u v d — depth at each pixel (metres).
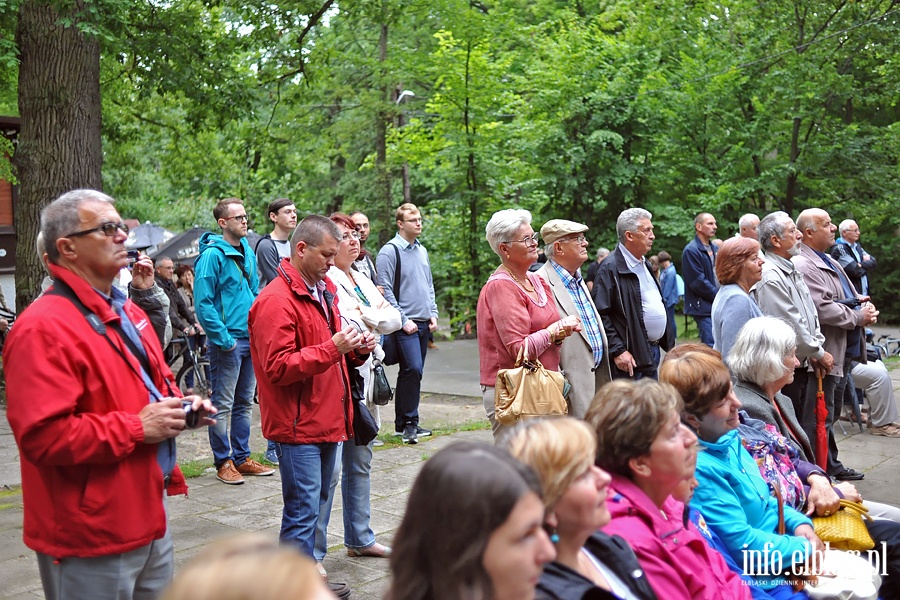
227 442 6.46
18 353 2.62
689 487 2.91
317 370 3.96
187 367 10.70
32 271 10.02
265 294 4.09
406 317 7.58
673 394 2.79
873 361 8.07
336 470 4.36
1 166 12.38
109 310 2.79
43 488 2.71
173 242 18.80
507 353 4.78
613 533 2.62
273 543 1.02
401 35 23.53
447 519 1.66
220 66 12.59
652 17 20.62
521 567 1.66
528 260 4.85
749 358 4.36
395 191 26.00
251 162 23.88
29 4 9.66
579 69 19.48
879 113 23.23
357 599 4.27
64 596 2.72
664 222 19.66
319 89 17.34
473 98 18.69
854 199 20.44
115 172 24.28
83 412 2.69
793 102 19.30
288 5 13.34
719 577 2.97
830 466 6.46
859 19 18.53
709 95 19.75
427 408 9.79
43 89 9.79
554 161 19.25
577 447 2.10
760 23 19.83
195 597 0.94
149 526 2.80
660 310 6.04
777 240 6.09
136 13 11.64
